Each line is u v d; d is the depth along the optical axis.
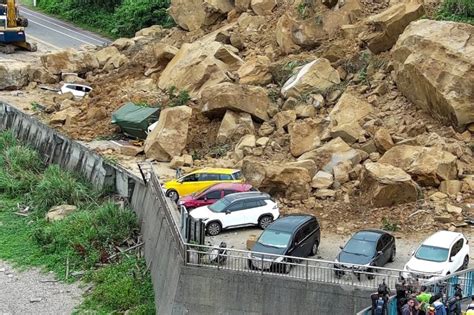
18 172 49.84
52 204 44.97
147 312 32.19
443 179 36.62
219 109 47.38
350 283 27.27
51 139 52.41
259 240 30.39
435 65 40.69
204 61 53.44
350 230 34.34
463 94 39.66
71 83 62.66
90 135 51.78
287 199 38.00
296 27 53.75
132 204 42.62
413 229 33.94
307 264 27.70
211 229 34.25
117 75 61.50
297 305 27.75
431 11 48.50
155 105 52.44
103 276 35.84
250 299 28.45
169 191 38.44
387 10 48.78
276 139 44.22
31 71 65.50
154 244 35.66
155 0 79.69
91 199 44.53
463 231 33.31
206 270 29.09
